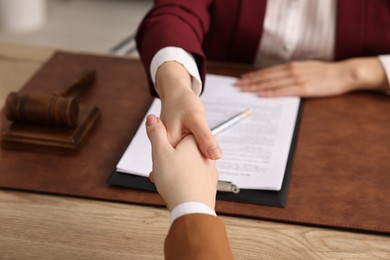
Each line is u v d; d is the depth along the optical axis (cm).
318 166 115
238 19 163
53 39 385
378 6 157
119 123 128
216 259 72
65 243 98
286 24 164
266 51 170
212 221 75
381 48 160
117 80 146
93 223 102
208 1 157
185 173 81
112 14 423
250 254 95
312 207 104
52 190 108
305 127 128
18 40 382
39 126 122
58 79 145
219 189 105
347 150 120
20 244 97
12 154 117
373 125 129
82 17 416
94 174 112
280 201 105
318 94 140
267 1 162
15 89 143
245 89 140
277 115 130
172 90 108
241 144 118
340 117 132
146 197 107
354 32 160
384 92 144
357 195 107
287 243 97
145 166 112
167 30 132
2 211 104
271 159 114
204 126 92
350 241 98
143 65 141
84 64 154
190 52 130
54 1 442
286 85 141
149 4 441
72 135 119
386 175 113
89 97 138
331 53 166
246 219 102
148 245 97
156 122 88
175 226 75
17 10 392
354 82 141
